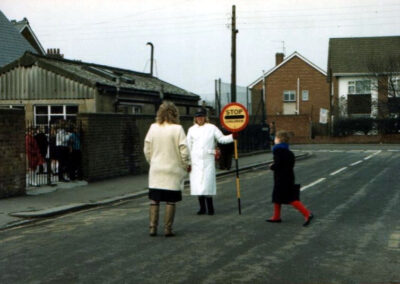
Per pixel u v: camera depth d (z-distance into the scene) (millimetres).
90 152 16188
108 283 5684
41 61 23547
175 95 28719
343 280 5766
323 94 58031
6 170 12898
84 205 11859
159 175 8117
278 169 9211
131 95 25062
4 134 12789
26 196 13242
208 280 5766
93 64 28172
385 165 22312
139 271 6148
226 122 11430
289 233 8336
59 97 23344
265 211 10680
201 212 10422
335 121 47344
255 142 31078
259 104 32500
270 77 59719
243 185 15969
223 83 30078
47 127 15664
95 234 8477
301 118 48375
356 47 54000
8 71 24188
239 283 5656
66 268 6332
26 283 5734
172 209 8156
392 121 45531
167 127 8195
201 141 10328
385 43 53906
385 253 6973
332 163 24156
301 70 58750
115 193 13945
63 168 15539
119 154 17922
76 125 15953
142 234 8375
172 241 7789
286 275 5953
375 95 50719
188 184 16641
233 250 7168
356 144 45125
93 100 22781
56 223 9836
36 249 7465
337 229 8648
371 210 10641
